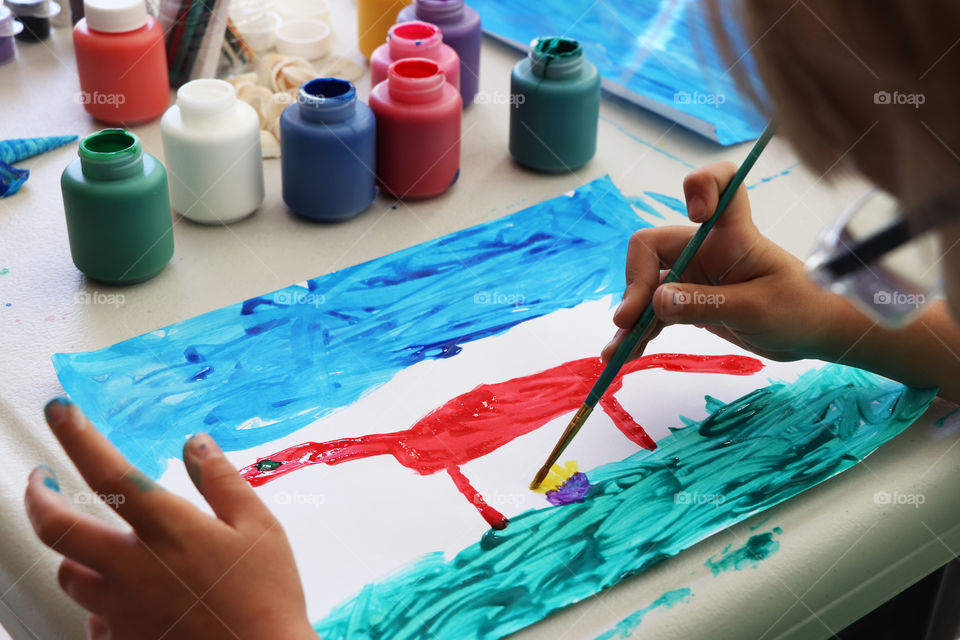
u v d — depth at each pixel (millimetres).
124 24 901
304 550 573
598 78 905
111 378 690
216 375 701
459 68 956
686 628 549
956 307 391
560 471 636
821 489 631
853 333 681
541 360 728
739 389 706
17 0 1038
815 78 324
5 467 615
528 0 1151
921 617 894
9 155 882
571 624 542
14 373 690
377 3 1019
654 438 664
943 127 309
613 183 920
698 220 664
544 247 845
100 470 491
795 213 873
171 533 495
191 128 809
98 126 948
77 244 758
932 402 700
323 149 814
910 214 352
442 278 807
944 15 287
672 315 646
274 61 987
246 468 628
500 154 964
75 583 500
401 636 528
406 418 673
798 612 581
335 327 750
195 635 486
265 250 829
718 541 595
